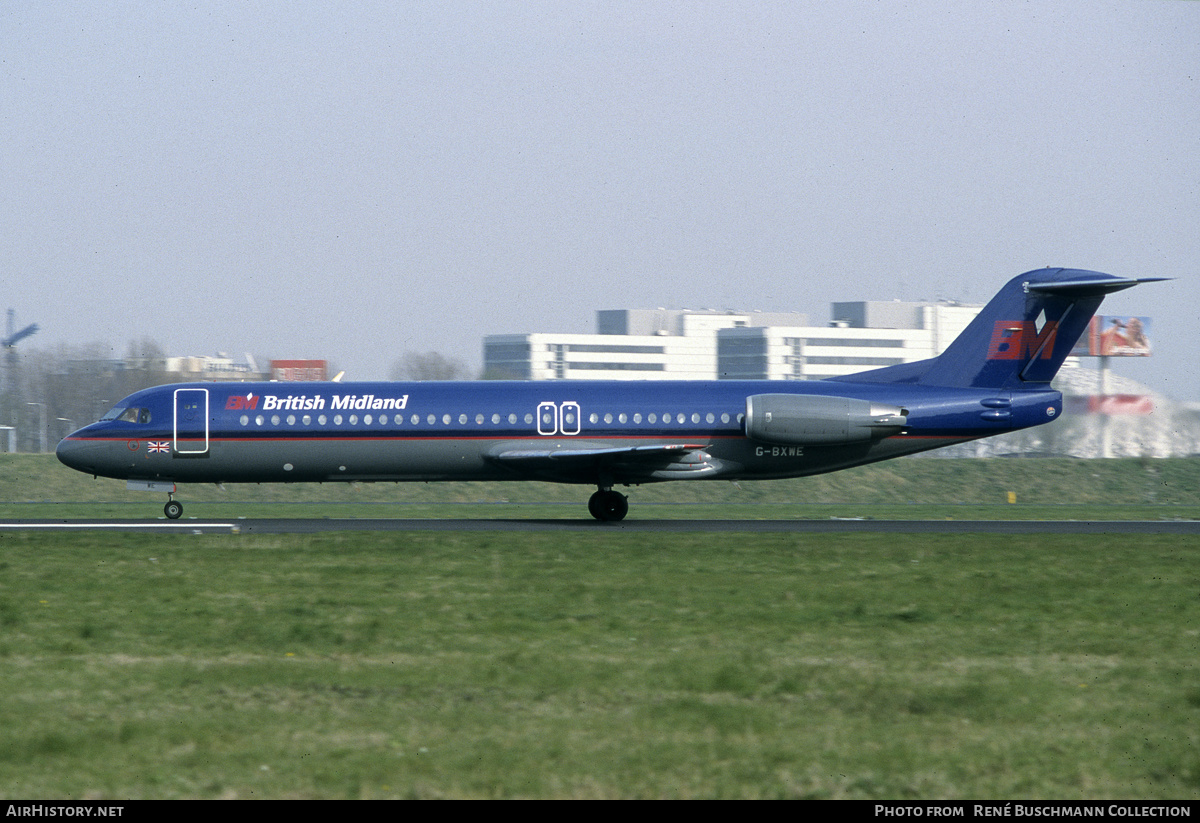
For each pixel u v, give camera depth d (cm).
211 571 9844
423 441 14938
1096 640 7019
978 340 15512
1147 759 4678
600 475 15088
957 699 5534
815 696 5566
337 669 6081
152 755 4619
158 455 14975
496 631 7156
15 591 8744
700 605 8169
